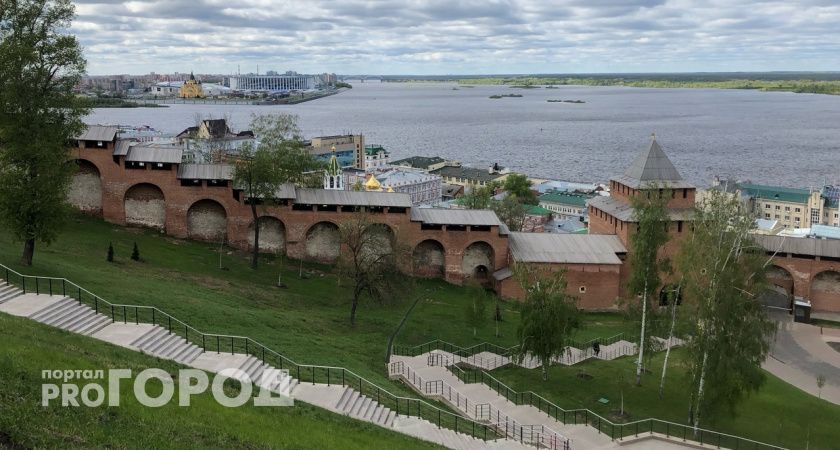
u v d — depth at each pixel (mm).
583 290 90250
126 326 45844
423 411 48906
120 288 56250
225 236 90938
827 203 199875
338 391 44688
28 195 54688
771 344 82312
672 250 91125
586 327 83000
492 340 72688
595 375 65500
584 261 90000
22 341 35625
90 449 27000
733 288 54094
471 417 51719
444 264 94125
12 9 63750
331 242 92125
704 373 54062
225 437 32344
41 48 64125
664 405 59594
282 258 90188
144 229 89000
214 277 74562
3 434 26297
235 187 86250
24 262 56031
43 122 62812
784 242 95000
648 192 69125
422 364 61531
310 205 90312
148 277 66000
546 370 62844
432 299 85750
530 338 61219
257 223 83750
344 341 62594
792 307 95250
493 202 148500
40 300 45469
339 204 90688
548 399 58625
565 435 51438
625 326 84000
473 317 74625
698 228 61656
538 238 95125
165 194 88188
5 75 61844
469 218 93438
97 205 89500
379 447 37281
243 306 64625
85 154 87562
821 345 83062
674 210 92938
